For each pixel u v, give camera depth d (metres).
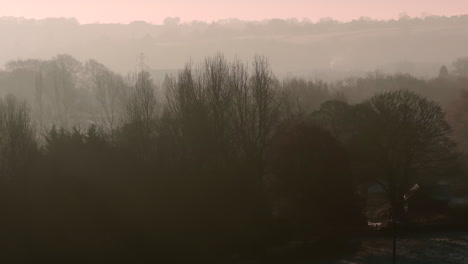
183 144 110.44
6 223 83.62
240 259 92.31
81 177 89.06
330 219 111.81
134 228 87.25
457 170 141.75
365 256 100.00
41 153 99.62
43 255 82.75
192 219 91.25
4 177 94.06
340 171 112.12
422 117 123.62
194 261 88.94
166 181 92.19
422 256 100.75
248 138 115.62
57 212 85.25
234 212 95.00
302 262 95.38
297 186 110.62
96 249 84.44
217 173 97.50
